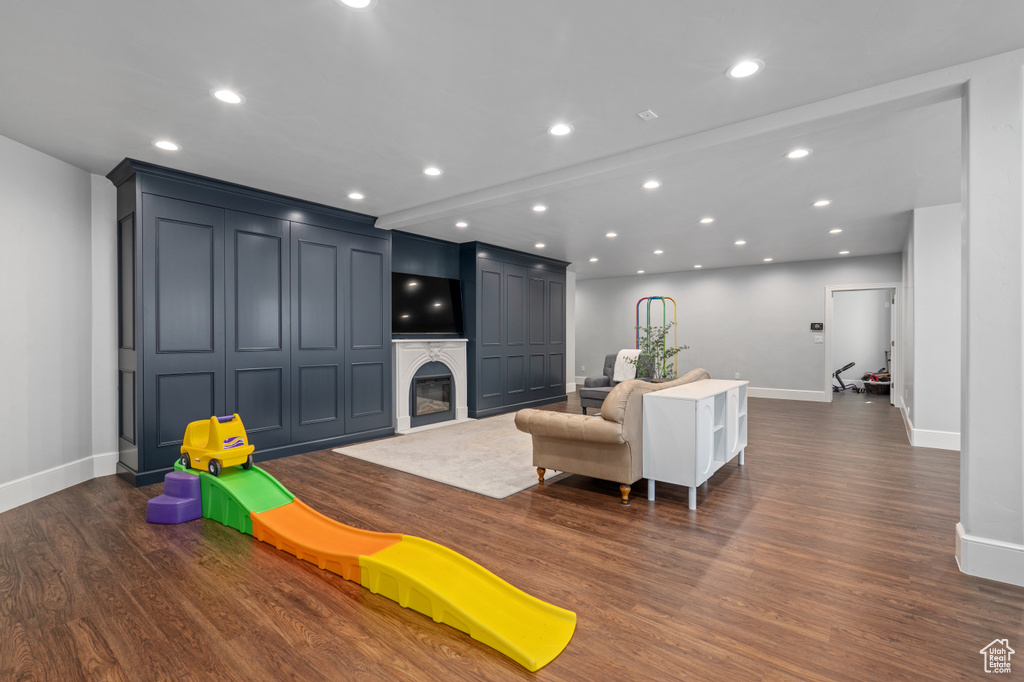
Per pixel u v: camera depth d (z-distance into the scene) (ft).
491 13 6.43
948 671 5.58
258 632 6.41
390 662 5.82
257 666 5.73
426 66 7.76
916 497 11.73
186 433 11.10
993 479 7.69
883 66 7.73
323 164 12.29
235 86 8.39
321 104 9.05
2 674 5.57
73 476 12.48
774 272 29.58
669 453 11.14
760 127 9.53
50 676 5.54
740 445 14.56
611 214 17.29
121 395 13.43
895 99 8.19
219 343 13.91
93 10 6.34
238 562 8.45
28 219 11.31
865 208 16.48
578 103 8.99
